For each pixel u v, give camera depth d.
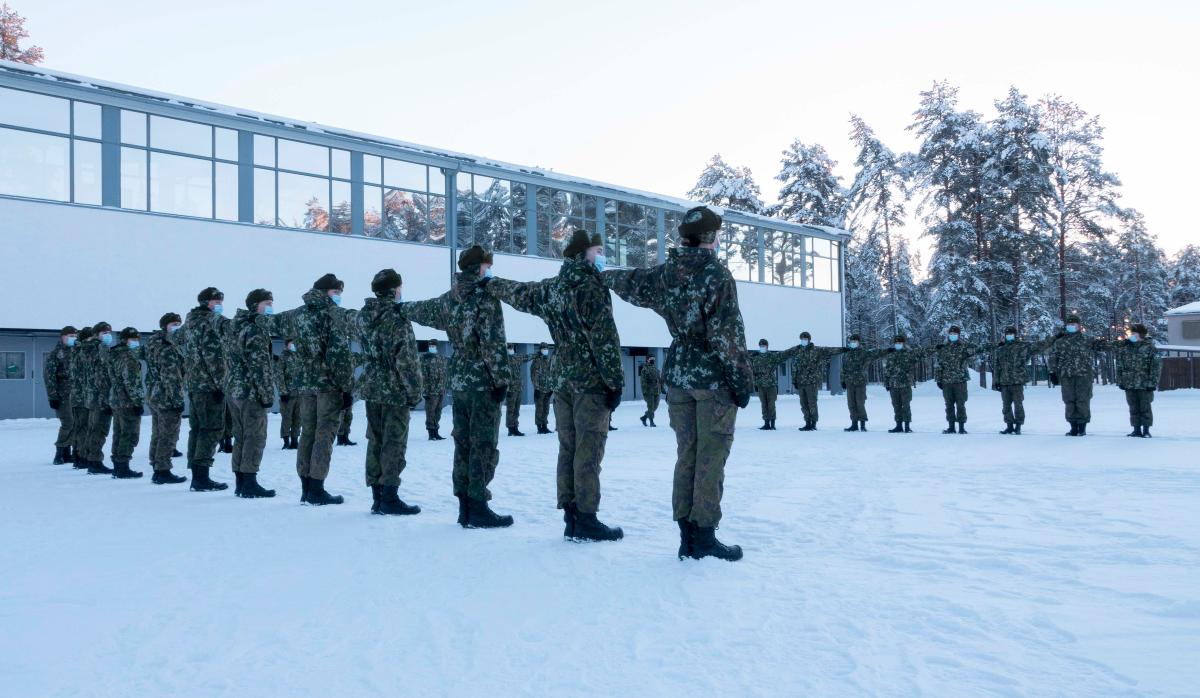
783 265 44.44
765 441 14.93
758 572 4.59
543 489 8.64
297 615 3.93
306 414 7.73
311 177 26.28
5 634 3.68
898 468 10.13
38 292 20.89
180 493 8.61
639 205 37.62
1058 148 55.06
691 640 3.44
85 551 5.43
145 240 22.62
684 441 5.00
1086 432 15.89
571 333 5.61
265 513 7.07
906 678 2.93
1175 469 9.42
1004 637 3.37
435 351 16.27
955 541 5.43
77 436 11.62
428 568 4.83
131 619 3.89
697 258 4.91
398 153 28.30
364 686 3.02
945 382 16.42
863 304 64.56
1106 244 57.28
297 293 25.61
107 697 2.95
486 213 31.39
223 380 8.73
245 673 3.17
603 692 2.89
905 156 53.66
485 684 3.00
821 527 6.06
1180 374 43.59
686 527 5.01
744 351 4.82
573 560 4.98
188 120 23.52
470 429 6.27
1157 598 3.90
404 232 28.66
